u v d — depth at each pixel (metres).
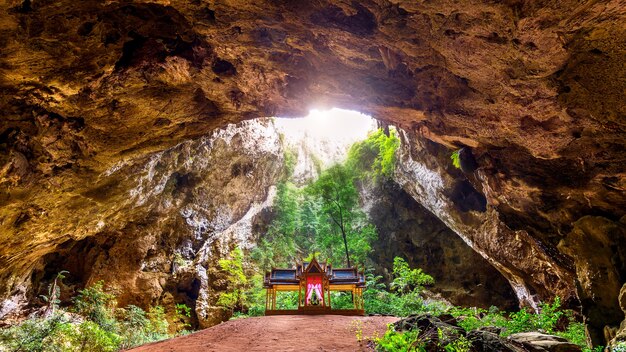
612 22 4.65
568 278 10.57
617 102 5.83
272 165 21.14
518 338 5.84
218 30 6.70
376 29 6.25
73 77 7.00
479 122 8.00
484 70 6.22
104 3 5.76
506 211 10.77
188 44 7.40
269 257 19.91
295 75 8.14
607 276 7.99
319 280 11.78
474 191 15.51
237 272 17.92
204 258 18.03
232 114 9.96
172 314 16.84
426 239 20.62
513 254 14.37
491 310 11.63
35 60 6.39
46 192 9.81
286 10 6.11
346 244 16.81
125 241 15.81
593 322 8.06
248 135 18.61
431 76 7.32
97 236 15.48
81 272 15.34
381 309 13.12
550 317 8.13
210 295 17.53
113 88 7.71
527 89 6.25
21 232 10.52
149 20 6.66
